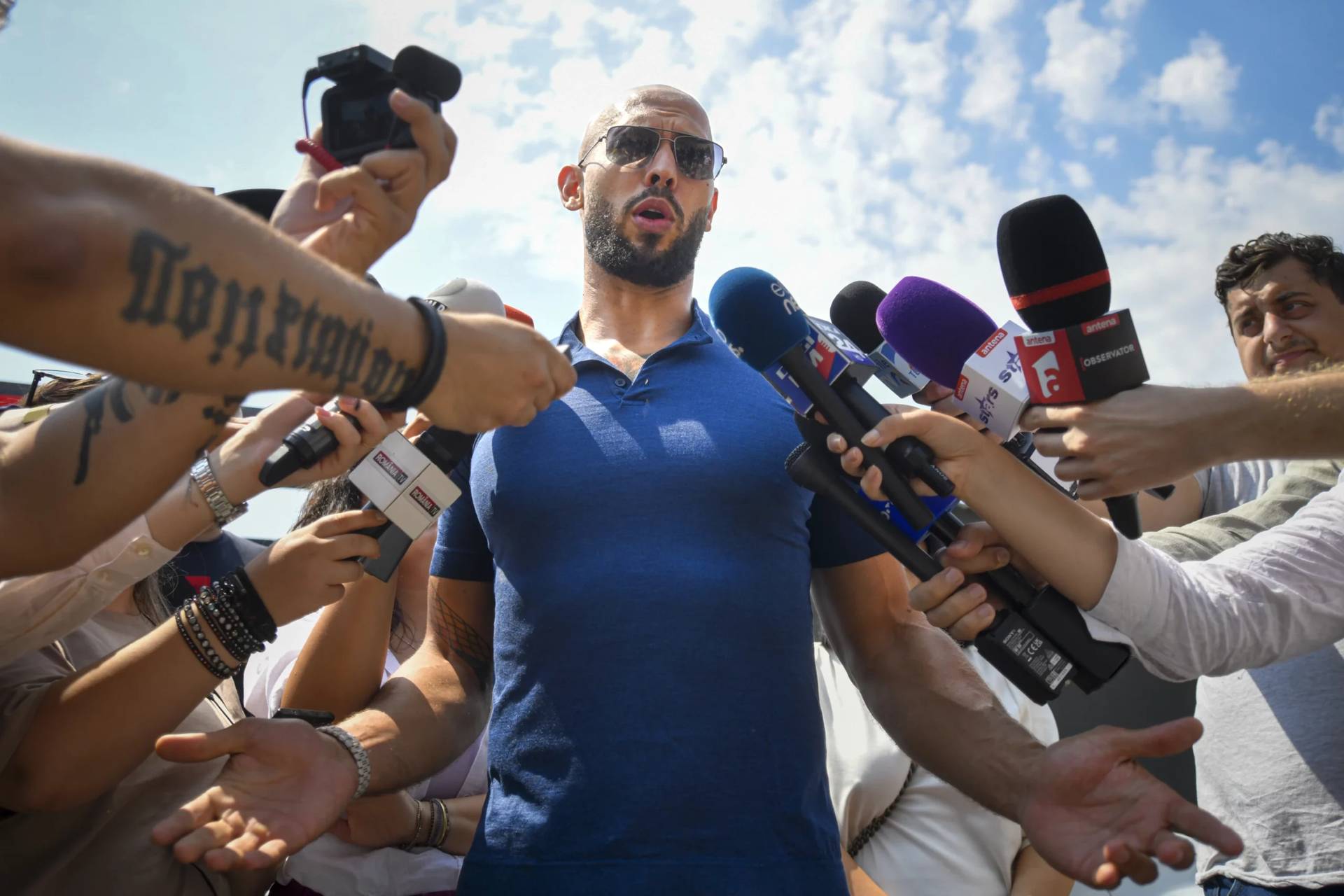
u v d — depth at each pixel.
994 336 1.74
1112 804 1.55
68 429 1.25
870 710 2.07
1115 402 1.57
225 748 1.64
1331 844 1.93
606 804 1.82
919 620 2.13
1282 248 2.50
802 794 1.90
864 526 1.81
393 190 1.39
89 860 1.68
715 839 1.80
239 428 2.03
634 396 2.11
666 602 1.91
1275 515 2.23
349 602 2.14
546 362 1.39
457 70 1.47
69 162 0.92
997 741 1.80
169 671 1.64
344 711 2.12
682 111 2.38
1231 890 2.11
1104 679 1.73
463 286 1.95
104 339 0.93
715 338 2.30
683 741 1.84
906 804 2.46
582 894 1.77
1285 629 1.70
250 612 1.67
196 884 1.77
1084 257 1.57
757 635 1.94
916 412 1.67
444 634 2.22
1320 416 1.51
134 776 1.79
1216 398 1.55
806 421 1.80
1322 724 1.99
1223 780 2.15
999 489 1.64
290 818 1.61
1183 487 2.72
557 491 2.01
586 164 2.45
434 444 1.82
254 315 1.01
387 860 2.29
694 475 1.99
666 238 2.29
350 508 2.51
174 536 1.64
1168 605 1.64
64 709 1.61
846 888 1.92
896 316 1.86
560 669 1.92
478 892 1.88
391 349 1.17
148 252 0.92
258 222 1.05
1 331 0.90
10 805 1.60
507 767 1.96
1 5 1.28
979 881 2.37
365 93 1.46
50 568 1.27
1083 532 1.64
